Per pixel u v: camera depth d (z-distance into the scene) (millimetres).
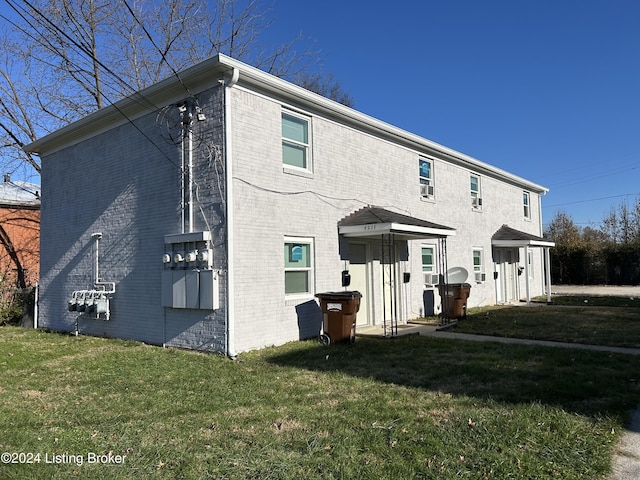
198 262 9078
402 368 7438
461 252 16891
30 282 18766
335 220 11242
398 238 13312
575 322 12797
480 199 18469
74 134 12414
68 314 12664
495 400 5582
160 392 6234
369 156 12609
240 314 8773
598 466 3863
